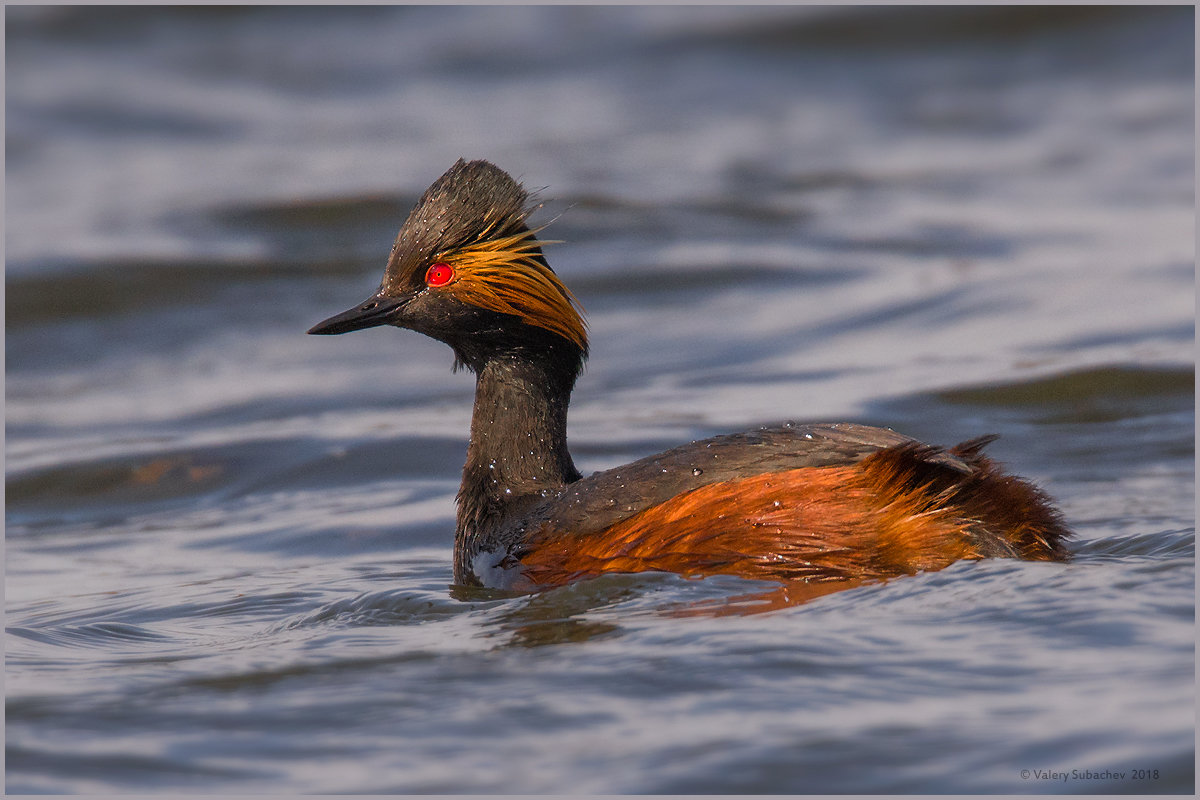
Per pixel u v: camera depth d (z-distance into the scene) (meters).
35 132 31.03
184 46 36.62
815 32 36.34
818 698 7.61
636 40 37.12
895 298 22.00
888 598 9.04
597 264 24.05
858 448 10.00
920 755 6.94
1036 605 8.71
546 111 32.72
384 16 39.22
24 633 10.68
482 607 10.12
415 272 11.77
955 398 17.44
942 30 36.03
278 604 11.37
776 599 9.28
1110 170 29.30
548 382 11.85
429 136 30.56
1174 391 17.25
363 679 8.43
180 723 7.87
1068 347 18.94
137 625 10.97
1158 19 35.72
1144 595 8.80
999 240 25.00
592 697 7.84
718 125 32.19
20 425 18.78
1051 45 35.97
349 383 20.00
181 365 20.88
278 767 7.22
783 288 23.03
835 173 29.30
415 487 15.62
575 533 10.41
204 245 24.56
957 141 31.52
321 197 25.98
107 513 15.80
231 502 15.79
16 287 22.66
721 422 16.89
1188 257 22.97
